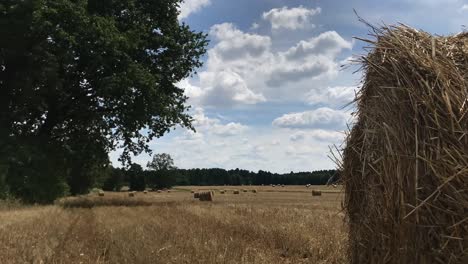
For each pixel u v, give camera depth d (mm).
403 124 5016
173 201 33688
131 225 14023
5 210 21016
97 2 32062
